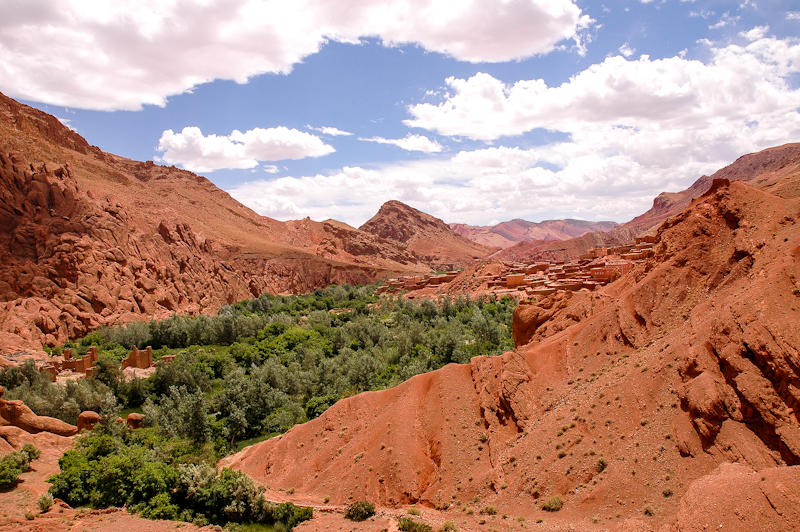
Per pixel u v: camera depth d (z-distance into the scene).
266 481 43.81
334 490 38.72
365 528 30.25
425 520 30.48
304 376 72.62
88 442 43.38
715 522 20.61
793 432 23.59
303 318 134.50
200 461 46.00
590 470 28.97
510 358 41.44
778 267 30.36
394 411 42.31
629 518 24.78
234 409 58.59
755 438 24.78
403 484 36.22
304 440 46.22
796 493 19.92
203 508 36.25
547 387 39.22
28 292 115.50
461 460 36.53
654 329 38.03
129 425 61.56
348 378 70.38
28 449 42.78
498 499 31.16
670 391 29.81
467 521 29.50
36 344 100.12
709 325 30.78
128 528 32.44
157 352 102.19
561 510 27.69
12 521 31.06
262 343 98.75
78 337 112.00
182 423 56.78
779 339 25.94
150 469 38.03
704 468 25.36
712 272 38.41
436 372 45.00
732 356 27.42
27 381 69.75
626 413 30.81
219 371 87.38
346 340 96.94
